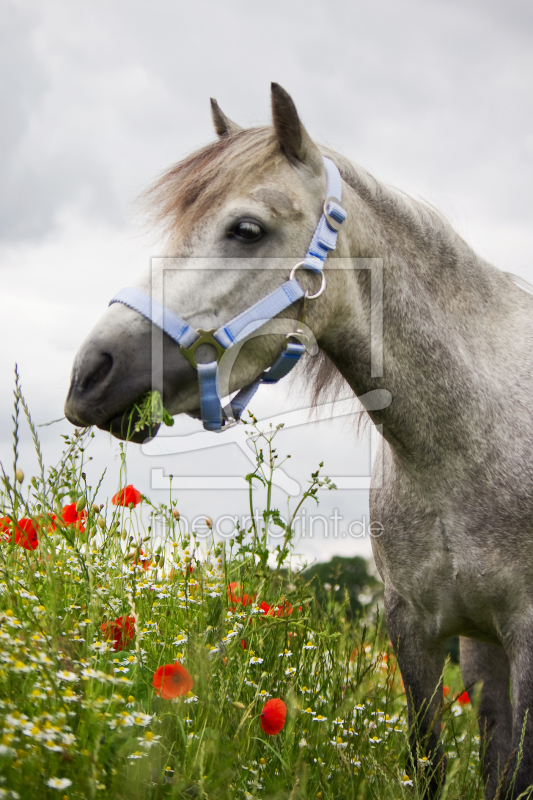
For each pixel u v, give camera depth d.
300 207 1.71
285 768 1.40
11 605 1.37
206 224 1.67
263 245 1.67
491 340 1.97
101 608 1.63
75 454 1.67
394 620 2.08
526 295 2.17
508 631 1.83
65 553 1.66
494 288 2.07
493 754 2.20
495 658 2.38
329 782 1.63
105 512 1.86
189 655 1.54
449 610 1.93
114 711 1.22
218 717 1.45
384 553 2.06
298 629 1.96
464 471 1.84
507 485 1.81
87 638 1.37
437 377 1.85
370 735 1.93
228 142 1.83
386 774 1.66
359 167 2.00
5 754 0.95
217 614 1.76
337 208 1.75
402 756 1.96
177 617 1.75
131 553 1.73
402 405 1.86
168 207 1.78
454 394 1.85
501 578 1.80
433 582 1.92
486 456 1.83
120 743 1.27
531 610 1.77
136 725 1.21
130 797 1.09
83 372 1.57
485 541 1.82
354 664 2.30
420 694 2.02
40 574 1.57
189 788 1.25
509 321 2.04
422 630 2.03
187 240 1.67
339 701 1.88
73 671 1.22
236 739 1.42
